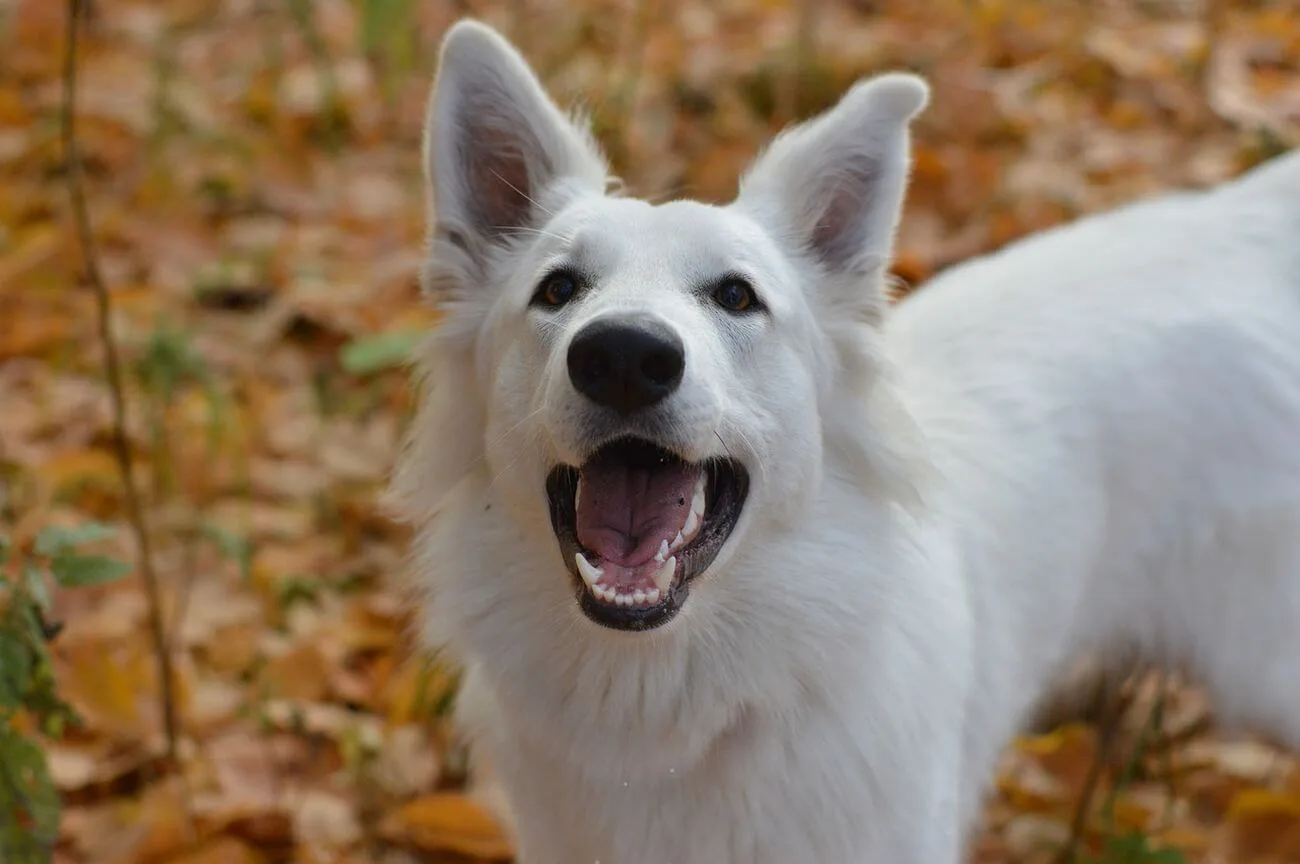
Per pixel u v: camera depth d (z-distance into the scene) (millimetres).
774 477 3070
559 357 2877
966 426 3691
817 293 3359
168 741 4250
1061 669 4098
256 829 4121
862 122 3299
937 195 6504
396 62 6770
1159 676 4125
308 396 5934
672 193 6586
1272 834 4070
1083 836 4109
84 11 8438
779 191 3393
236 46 8484
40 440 5715
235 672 4703
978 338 3885
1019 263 4102
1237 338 3844
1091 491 3820
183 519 5242
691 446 2838
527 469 3072
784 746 3150
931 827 3270
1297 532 3797
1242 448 3816
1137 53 7656
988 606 3605
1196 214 4141
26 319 6340
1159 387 3838
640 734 3125
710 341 2959
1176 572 3924
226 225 7090
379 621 4859
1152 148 6855
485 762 3664
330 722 4453
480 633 3236
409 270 6434
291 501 5461
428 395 3461
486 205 3523
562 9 8133
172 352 4961
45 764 3125
